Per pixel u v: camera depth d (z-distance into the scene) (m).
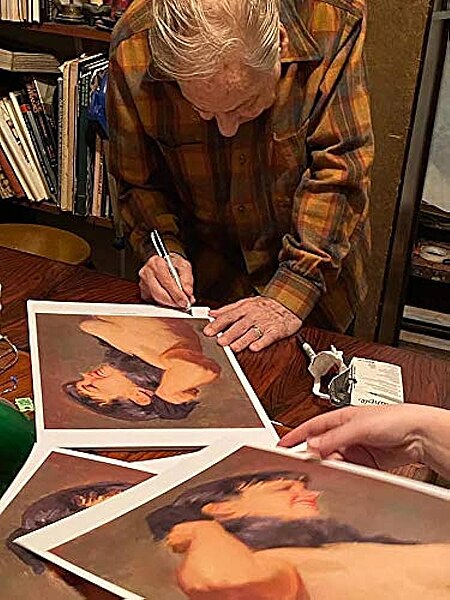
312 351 1.17
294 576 0.67
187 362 1.10
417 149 2.08
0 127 2.31
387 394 1.08
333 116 1.35
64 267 1.40
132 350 1.11
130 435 0.93
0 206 2.58
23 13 2.16
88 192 2.31
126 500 0.77
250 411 1.00
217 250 1.59
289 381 1.11
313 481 0.80
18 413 0.88
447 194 2.32
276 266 1.55
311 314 1.49
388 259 2.15
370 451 0.87
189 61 1.10
